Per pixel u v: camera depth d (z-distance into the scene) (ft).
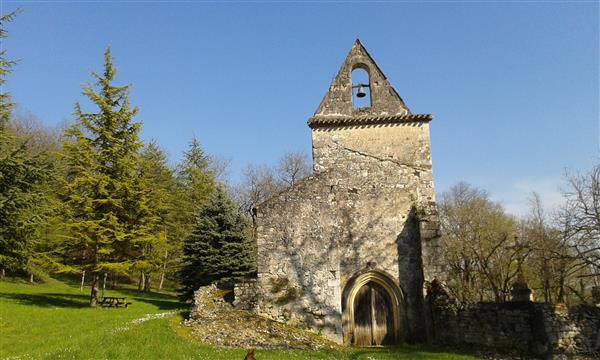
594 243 58.39
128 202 70.79
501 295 71.20
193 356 34.42
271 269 48.08
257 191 130.72
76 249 67.62
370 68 58.23
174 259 100.48
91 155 69.26
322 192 50.75
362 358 38.50
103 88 72.28
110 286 100.94
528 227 91.30
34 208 54.75
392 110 56.34
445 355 40.11
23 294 70.85
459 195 117.80
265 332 43.42
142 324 44.04
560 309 40.42
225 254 71.61
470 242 85.20
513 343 41.93
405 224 52.16
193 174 121.90
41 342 39.50
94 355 33.17
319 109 56.49
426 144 54.60
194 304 47.73
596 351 39.17
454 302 45.62
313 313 46.98
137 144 73.10
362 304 50.11
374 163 53.93
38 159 57.16
